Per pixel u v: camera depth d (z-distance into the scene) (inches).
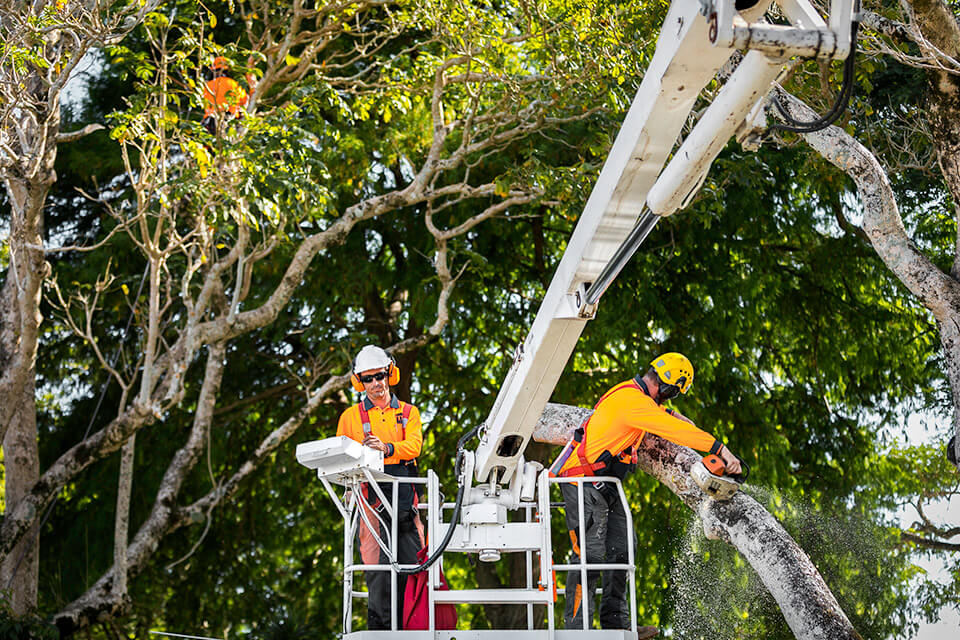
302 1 885.8
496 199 1093.1
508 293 1194.6
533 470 466.6
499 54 904.9
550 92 888.3
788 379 1226.0
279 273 1108.5
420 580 471.5
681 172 307.4
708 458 512.1
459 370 1206.3
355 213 914.7
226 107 789.2
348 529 462.3
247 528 1234.0
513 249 1173.1
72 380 1202.0
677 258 1107.9
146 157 753.6
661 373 511.8
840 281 1175.6
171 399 848.9
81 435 1175.0
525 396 426.9
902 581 1151.6
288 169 778.2
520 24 895.1
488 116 916.0
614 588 503.5
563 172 862.5
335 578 1246.9
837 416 1203.2
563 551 1139.9
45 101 687.7
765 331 1185.4
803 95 698.2
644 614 1136.8
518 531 458.3
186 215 964.0
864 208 591.2
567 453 510.3
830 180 992.9
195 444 984.9
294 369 1207.6
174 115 749.3
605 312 1059.3
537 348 408.5
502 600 441.4
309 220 1071.0
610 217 351.6
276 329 1138.7
